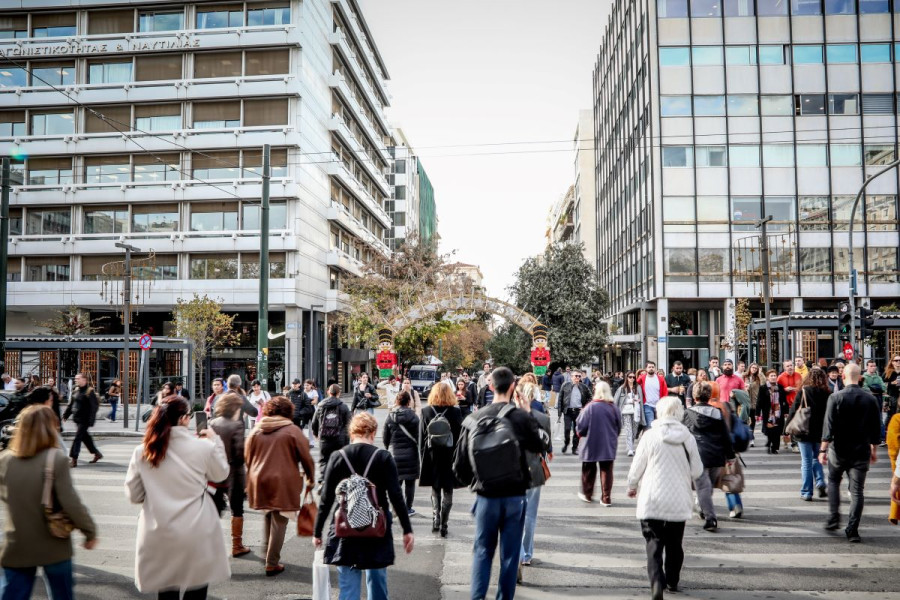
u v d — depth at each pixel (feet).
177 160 116.88
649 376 44.16
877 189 113.60
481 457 15.83
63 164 118.11
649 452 18.10
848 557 21.30
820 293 112.78
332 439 29.40
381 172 187.83
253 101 116.78
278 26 115.34
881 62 114.32
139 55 118.73
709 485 25.02
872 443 22.99
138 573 13.75
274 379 118.11
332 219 132.05
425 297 120.26
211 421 22.58
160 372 93.20
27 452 13.24
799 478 35.29
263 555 22.09
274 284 112.47
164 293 113.39
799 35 115.24
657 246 114.83
